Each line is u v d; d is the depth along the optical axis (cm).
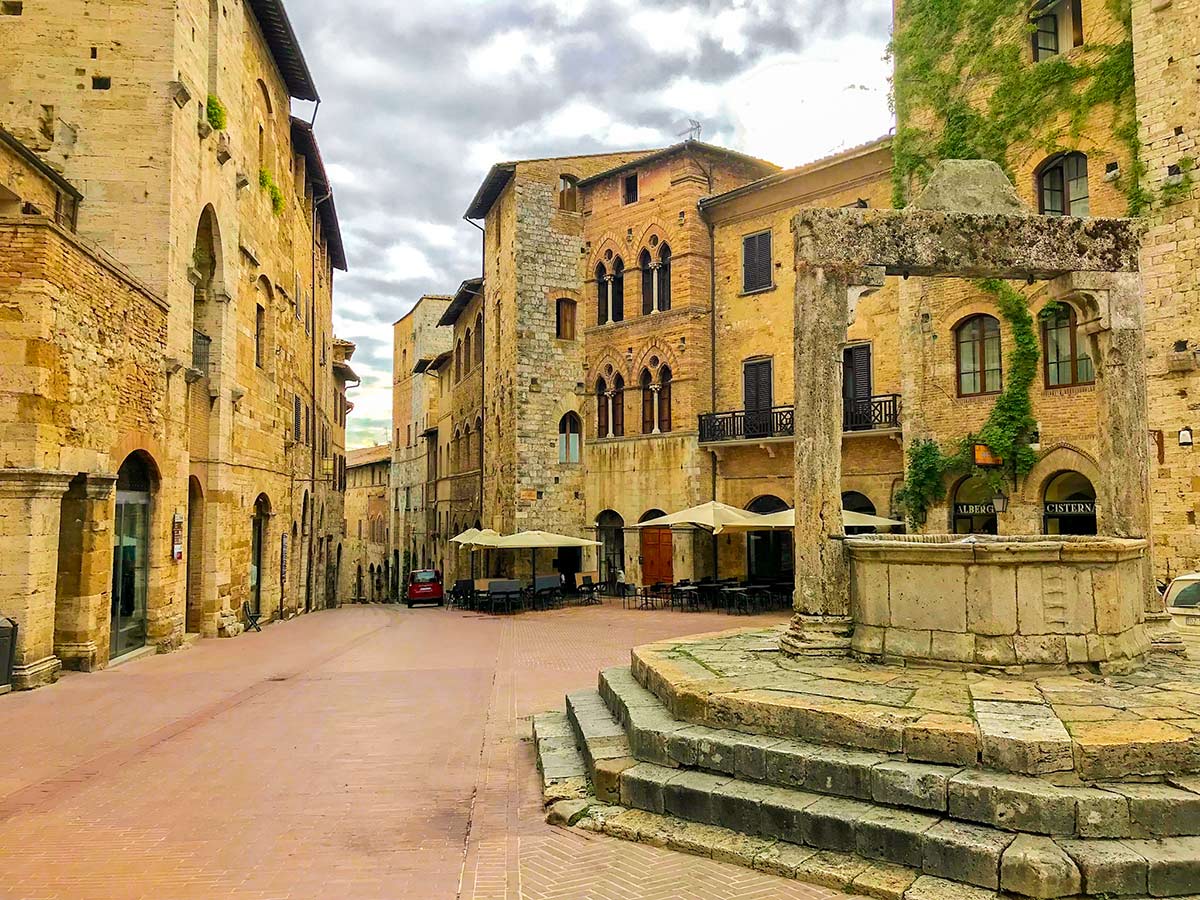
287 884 607
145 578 1858
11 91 1894
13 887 596
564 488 3747
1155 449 1955
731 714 777
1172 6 1977
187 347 2016
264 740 1028
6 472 1337
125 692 1343
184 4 1994
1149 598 1046
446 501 5262
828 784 677
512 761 948
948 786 620
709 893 589
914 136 2523
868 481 2812
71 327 1445
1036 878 543
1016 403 2283
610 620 2622
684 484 3328
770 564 3192
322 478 4341
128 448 1677
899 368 2786
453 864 648
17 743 1003
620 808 747
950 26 2477
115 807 771
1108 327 1064
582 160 3872
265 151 2916
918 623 905
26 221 1362
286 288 3203
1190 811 584
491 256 4178
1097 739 628
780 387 3153
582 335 3822
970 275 1073
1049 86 2245
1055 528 2245
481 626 2586
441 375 5644
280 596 3030
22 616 1354
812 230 1007
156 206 1898
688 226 3366
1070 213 2230
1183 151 1945
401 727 1110
